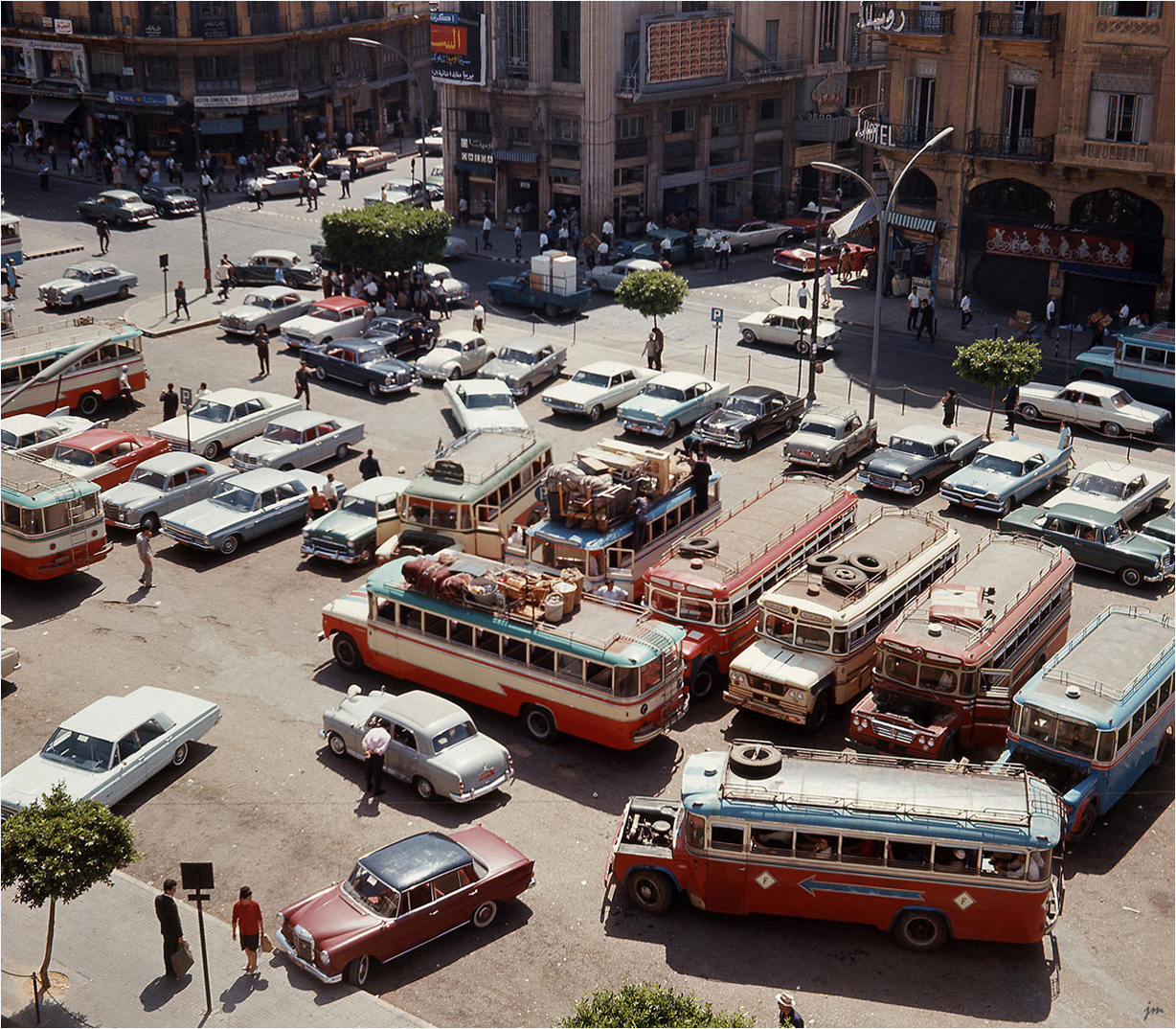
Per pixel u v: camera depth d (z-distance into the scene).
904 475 37.81
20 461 33.25
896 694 25.67
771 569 29.27
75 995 19.42
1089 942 21.02
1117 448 42.38
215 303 55.59
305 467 39.22
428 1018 19.23
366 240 53.41
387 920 19.92
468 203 73.12
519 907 21.70
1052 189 54.28
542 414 45.00
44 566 31.34
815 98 75.44
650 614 28.67
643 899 21.62
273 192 74.44
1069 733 23.36
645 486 31.39
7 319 51.12
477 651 26.61
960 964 20.50
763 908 21.09
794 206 75.12
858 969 20.36
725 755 22.19
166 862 22.66
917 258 60.16
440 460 32.44
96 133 82.12
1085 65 51.06
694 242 66.56
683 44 67.75
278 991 19.64
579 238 68.19
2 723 26.50
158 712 24.94
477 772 23.91
